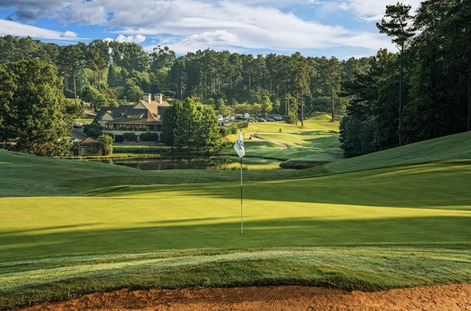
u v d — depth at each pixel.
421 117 48.66
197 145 94.69
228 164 71.62
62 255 10.19
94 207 16.97
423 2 50.25
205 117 95.56
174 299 6.40
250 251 9.61
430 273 7.38
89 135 108.50
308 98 163.75
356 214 14.62
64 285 6.90
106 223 13.88
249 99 187.75
